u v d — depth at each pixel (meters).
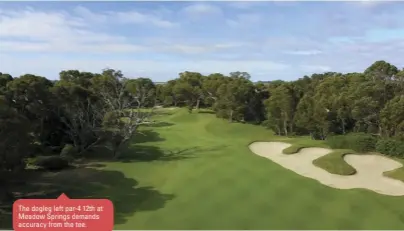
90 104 57.03
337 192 35.47
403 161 47.41
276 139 65.31
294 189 35.94
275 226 27.73
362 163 46.66
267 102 78.31
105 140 53.84
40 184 36.88
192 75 120.69
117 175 41.62
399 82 68.75
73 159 48.31
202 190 35.81
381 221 28.94
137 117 59.84
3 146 30.62
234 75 130.62
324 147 54.84
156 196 34.31
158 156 52.19
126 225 27.53
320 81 91.62
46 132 52.16
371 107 62.12
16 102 47.06
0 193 32.91
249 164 45.47
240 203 32.31
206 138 68.50
